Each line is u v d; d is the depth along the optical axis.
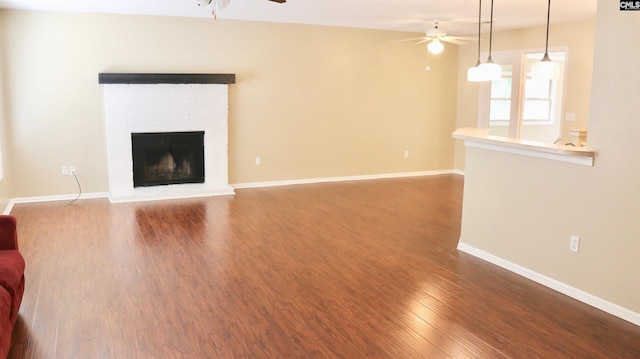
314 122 7.95
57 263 4.30
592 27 6.67
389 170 8.67
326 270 4.22
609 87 3.35
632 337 3.09
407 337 3.08
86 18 6.47
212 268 4.23
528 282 3.98
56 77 6.45
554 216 3.81
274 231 5.34
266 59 7.47
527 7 5.78
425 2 5.55
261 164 7.72
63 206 6.31
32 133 6.43
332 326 3.22
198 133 7.19
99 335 3.07
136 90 6.73
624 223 3.32
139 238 5.03
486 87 8.31
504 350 2.93
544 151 3.73
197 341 3.01
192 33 6.99
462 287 3.87
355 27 7.93
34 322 3.22
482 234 4.53
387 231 5.38
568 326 3.23
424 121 8.80
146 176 7.05
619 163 3.32
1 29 6.12
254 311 3.43
